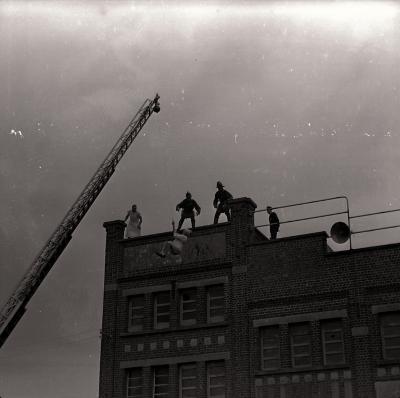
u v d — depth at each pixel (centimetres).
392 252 2898
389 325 2838
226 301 3092
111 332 3238
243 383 2931
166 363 3091
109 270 3359
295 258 3041
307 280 2988
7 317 2802
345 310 2889
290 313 2969
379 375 2753
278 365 2944
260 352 2981
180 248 3097
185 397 3039
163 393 3077
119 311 3272
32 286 2889
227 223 3225
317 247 3020
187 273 3209
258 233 3378
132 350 3173
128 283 3303
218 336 3045
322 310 2923
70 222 3048
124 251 3384
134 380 3150
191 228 3281
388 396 2714
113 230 3434
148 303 3231
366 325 2839
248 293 3067
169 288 3222
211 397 2995
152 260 3306
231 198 3275
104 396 3133
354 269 2931
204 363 3031
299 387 2850
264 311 3014
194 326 3100
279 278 3038
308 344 2923
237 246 3159
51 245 2983
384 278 2875
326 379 2822
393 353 2794
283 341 2941
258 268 3091
